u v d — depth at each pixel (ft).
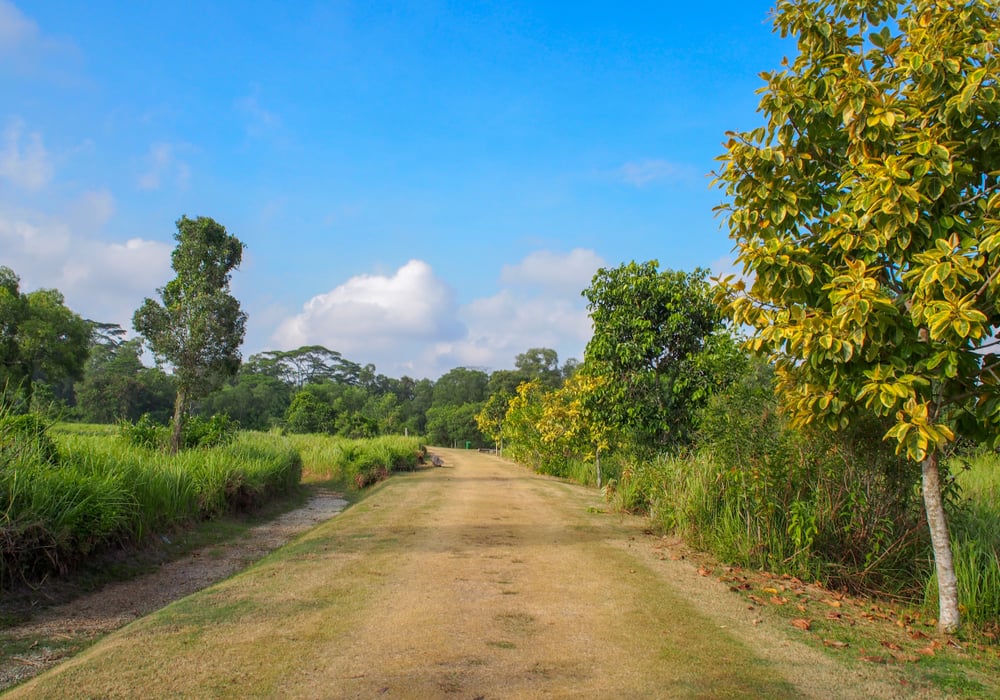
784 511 23.66
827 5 17.62
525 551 25.32
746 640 14.84
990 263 13.48
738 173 17.31
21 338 111.14
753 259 16.02
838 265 16.17
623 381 41.57
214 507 36.01
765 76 16.94
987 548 20.20
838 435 21.85
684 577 21.26
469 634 14.89
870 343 14.93
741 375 31.71
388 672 12.46
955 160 14.42
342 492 59.52
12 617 17.89
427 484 55.52
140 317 51.88
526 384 104.63
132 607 20.16
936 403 15.65
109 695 11.32
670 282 41.60
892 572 21.06
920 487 21.90
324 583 19.84
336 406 203.41
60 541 20.90
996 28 14.88
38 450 24.03
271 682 11.94
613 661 13.25
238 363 55.42
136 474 28.30
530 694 11.49
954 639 15.44
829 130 16.88
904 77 15.88
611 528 31.37
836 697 11.67
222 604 17.40
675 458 34.19
